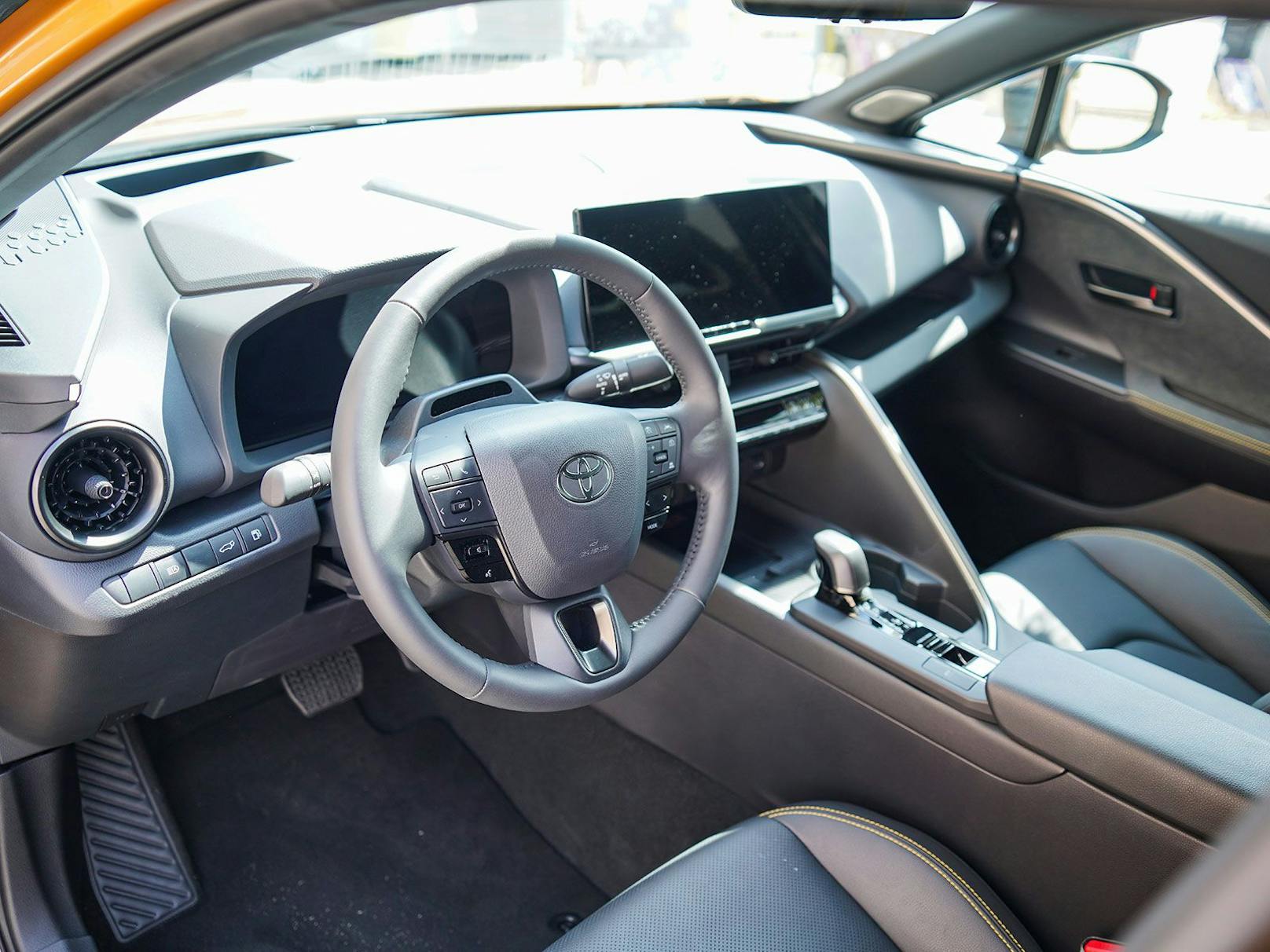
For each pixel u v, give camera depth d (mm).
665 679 1917
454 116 2166
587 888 1947
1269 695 1590
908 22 772
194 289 1429
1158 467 2322
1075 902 1369
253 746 2182
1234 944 378
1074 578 1942
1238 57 2102
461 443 1175
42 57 722
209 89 791
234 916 1860
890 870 1279
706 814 2047
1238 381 2162
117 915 1804
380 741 2217
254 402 1492
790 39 1994
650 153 2100
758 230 1901
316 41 718
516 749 2201
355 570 1100
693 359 1346
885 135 2514
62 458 1265
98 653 1411
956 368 2561
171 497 1356
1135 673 1517
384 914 1885
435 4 666
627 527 1245
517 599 1220
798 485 2162
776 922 1222
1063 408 2436
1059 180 2328
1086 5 480
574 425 1223
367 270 1435
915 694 1481
